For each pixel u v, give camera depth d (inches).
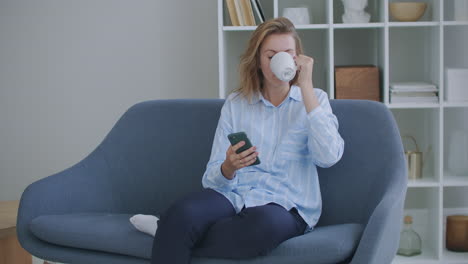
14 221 112.2
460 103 125.6
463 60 137.3
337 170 93.2
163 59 145.3
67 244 88.7
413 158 130.1
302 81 85.0
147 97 146.4
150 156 104.0
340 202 92.4
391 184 82.7
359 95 128.0
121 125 106.4
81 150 148.9
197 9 143.6
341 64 140.3
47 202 96.0
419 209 139.3
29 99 148.6
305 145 87.7
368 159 91.5
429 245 133.6
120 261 85.7
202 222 79.1
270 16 140.5
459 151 130.5
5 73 148.4
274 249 77.0
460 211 140.8
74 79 147.5
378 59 133.0
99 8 145.6
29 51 147.6
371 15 138.2
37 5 146.6
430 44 132.2
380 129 91.8
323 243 75.9
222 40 128.0
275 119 88.9
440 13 124.9
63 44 146.9
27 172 150.3
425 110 138.0
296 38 87.4
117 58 146.3
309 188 87.0
